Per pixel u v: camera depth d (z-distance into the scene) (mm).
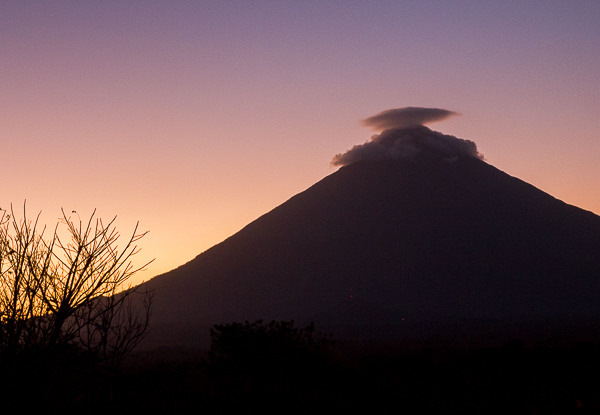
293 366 16641
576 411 12219
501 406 13734
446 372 21156
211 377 16594
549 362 21625
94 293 7133
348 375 17344
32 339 6684
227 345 16578
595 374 18125
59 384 7230
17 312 6621
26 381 6605
